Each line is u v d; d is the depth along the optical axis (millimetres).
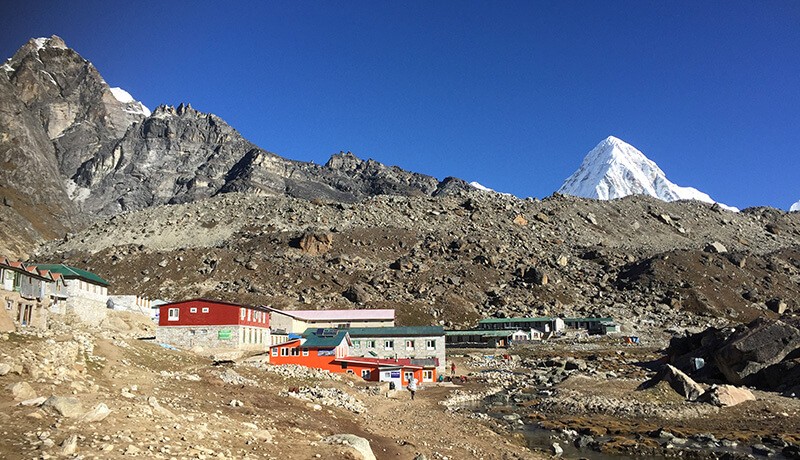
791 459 35469
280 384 47156
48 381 24219
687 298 167875
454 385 75812
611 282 189750
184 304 79000
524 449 37219
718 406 52500
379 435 34656
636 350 115812
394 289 165625
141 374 36125
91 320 82125
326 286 165375
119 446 16781
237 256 183250
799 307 167125
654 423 48062
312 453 22281
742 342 67688
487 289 175250
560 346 125312
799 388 58156
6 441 15508
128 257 187125
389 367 69625
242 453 20047
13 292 48969
